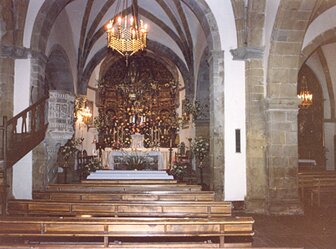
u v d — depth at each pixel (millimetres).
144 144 24031
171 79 27797
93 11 21156
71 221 6883
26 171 13938
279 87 13516
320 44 16141
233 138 14266
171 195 9766
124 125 25672
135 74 27422
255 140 13922
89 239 8250
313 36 16047
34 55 14305
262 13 13938
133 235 6902
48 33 15109
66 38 19891
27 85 14250
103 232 6875
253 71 14008
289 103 13516
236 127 14289
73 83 21234
